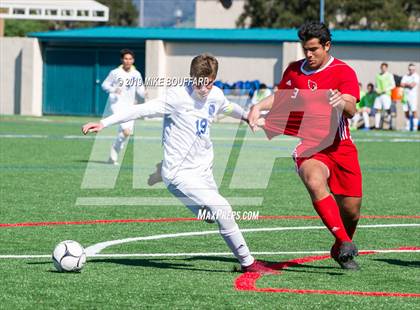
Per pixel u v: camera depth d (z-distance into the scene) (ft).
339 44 345.10
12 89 374.22
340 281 68.49
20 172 150.00
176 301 60.75
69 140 228.02
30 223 97.30
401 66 341.82
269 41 353.72
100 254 79.77
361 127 318.86
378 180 149.59
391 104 314.76
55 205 111.96
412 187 139.74
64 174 148.36
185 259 77.82
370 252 82.64
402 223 102.06
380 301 61.46
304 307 59.31
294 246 85.56
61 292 63.05
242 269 72.13
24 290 63.52
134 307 59.00
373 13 547.90
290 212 109.91
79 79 375.04
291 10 556.10
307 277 69.97
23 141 221.66
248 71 358.43
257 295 62.85
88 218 102.01
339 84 73.05
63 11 313.73
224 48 359.46
